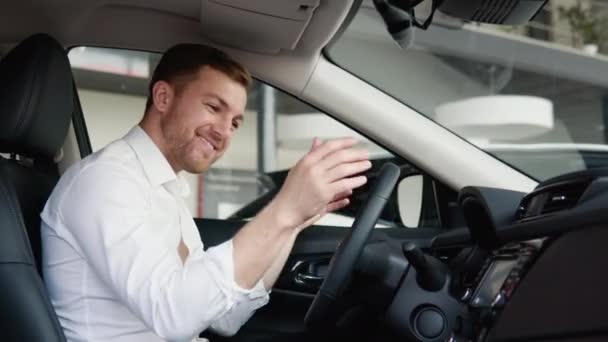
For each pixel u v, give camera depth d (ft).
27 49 4.77
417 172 6.59
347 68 6.57
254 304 5.52
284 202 3.85
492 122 14.02
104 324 4.43
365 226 4.72
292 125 7.26
